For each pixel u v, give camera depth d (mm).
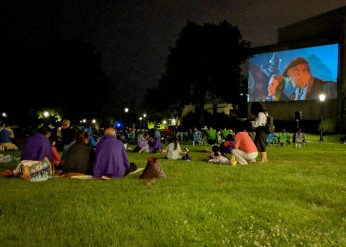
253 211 6449
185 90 70562
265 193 8180
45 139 11258
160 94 70875
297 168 13312
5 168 12992
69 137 14156
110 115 78875
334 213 6453
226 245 4656
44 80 58094
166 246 4629
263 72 68312
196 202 6980
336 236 5055
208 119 74562
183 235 5051
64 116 62438
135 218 5871
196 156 20094
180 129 53031
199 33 67000
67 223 5590
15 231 5164
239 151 14422
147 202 7062
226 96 68812
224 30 67188
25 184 9344
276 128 66375
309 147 30250
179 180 10102
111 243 4719
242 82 70125
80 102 62500
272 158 18516
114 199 7355
